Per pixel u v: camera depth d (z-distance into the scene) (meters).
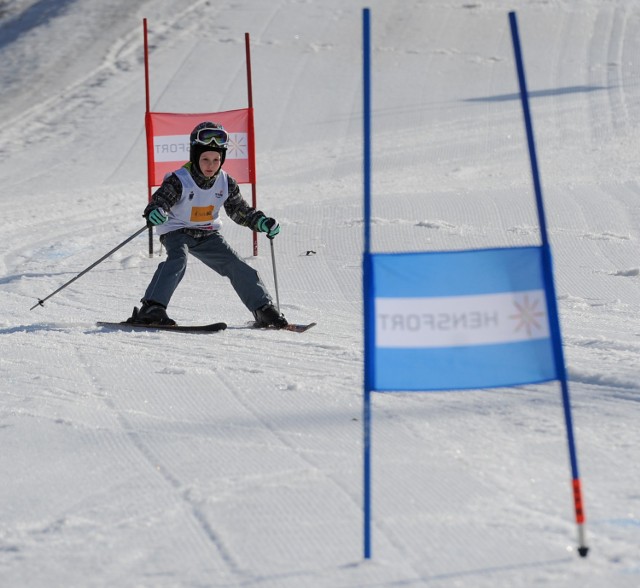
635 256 36.84
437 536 11.75
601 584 10.34
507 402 17.58
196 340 24.52
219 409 17.64
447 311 11.61
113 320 28.22
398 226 43.09
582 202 47.03
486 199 48.62
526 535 11.69
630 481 13.32
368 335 11.55
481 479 13.59
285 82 95.00
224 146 25.31
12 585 10.73
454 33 111.81
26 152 75.62
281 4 121.56
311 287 33.94
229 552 11.47
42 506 13.13
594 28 113.56
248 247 40.84
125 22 115.56
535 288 11.69
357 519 12.36
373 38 109.81
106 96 91.75
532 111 83.31
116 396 18.72
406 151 70.00
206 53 104.31
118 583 10.72
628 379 18.64
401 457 14.64
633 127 74.88
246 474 14.11
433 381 11.61
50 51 106.56
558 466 14.03
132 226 48.72
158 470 14.42
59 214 53.12
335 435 15.88
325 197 53.88
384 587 10.48
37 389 19.38
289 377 20.03
